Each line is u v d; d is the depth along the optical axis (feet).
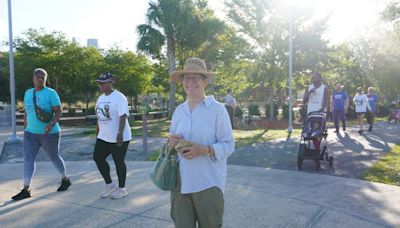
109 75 17.74
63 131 54.39
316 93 26.91
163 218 15.17
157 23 87.04
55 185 20.92
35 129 18.63
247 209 16.07
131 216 15.46
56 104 18.75
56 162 19.33
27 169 18.51
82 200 17.81
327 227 13.99
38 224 14.73
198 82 9.50
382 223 14.34
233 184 20.33
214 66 88.22
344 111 44.57
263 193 18.53
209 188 9.28
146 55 96.43
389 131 47.03
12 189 20.20
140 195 18.45
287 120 72.74
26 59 87.10
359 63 112.37
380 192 18.52
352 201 17.10
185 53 94.07
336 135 42.45
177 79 10.02
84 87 97.40
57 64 88.79
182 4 86.33
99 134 18.03
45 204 17.26
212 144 9.31
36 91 18.63
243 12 71.00
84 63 93.04
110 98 17.67
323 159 24.57
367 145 34.27
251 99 122.21
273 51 70.28
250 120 62.39
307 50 70.49
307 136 23.71
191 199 9.58
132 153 32.81
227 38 80.79
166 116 95.09
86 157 31.42
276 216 15.19
